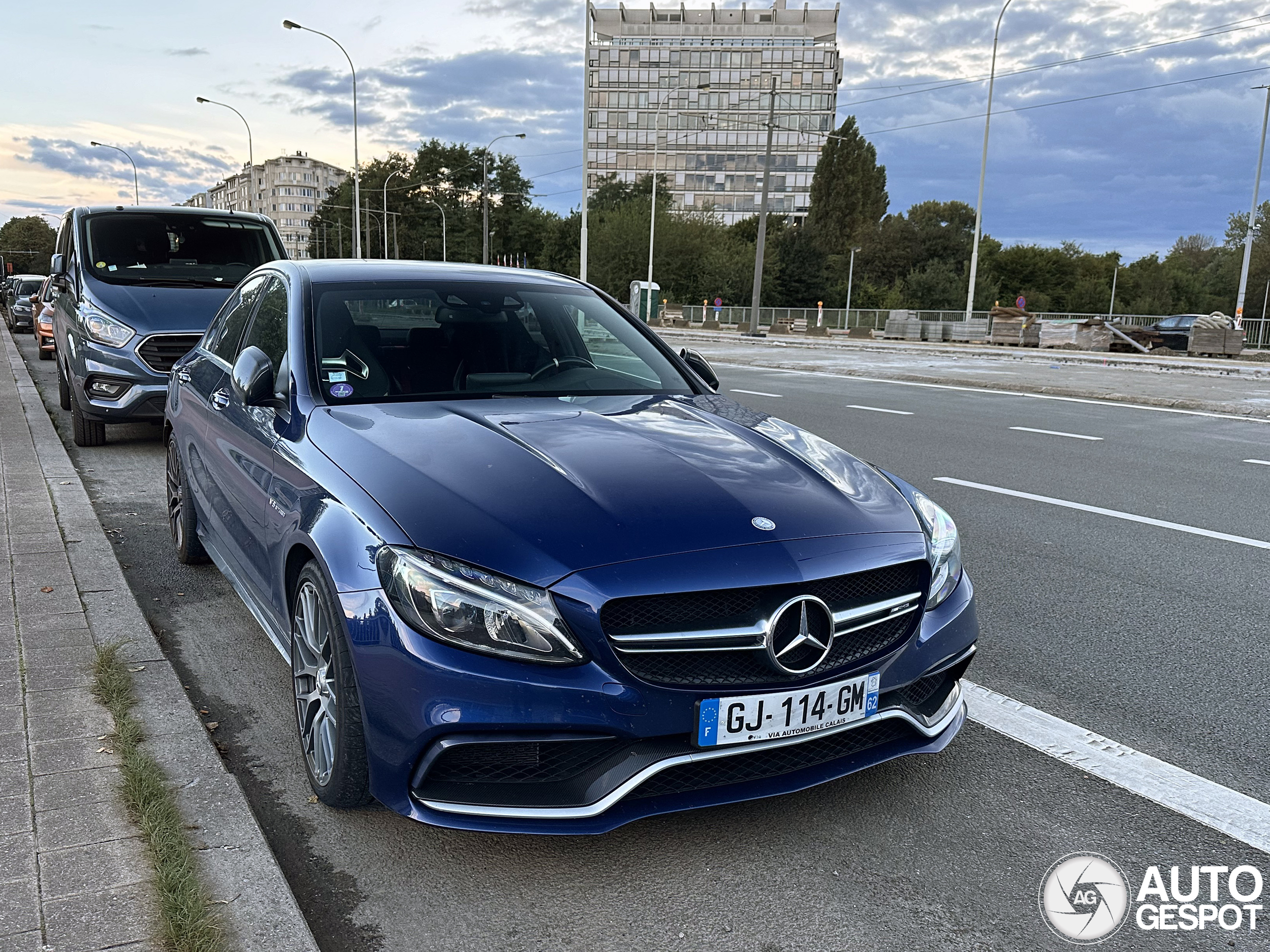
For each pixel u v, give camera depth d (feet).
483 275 12.64
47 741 8.96
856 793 9.09
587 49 92.73
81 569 14.07
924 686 8.61
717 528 7.67
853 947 6.91
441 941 6.90
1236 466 27.20
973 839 8.32
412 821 8.45
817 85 425.69
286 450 9.39
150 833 7.50
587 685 7.03
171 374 16.11
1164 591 15.40
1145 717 10.80
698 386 12.06
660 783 7.48
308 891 7.45
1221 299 270.46
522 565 7.15
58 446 23.97
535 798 7.25
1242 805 8.98
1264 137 107.34
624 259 263.08
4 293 94.27
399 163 387.34
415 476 8.03
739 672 7.41
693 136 429.79
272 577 9.51
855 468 9.64
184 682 11.24
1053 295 314.55
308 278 11.68
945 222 323.16
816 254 269.44
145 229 26.86
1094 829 8.54
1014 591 15.38
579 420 9.75
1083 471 26.05
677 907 7.33
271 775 9.20
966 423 35.42
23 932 6.37
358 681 7.39
